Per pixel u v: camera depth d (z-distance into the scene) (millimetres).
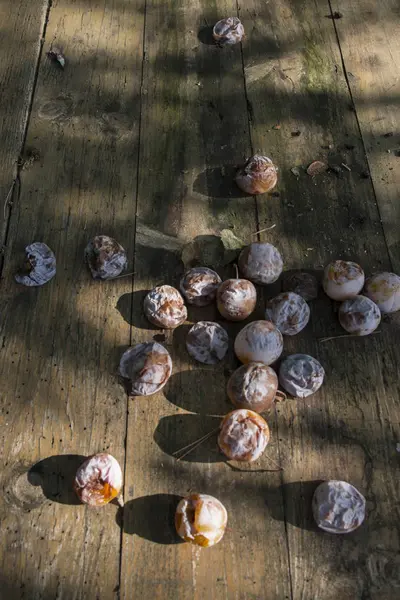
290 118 626
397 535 506
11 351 545
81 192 595
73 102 628
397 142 618
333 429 528
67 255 574
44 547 500
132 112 626
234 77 643
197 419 529
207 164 607
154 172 604
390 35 663
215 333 537
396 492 516
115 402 532
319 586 495
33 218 586
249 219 589
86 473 500
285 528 505
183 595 492
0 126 617
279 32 663
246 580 495
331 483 504
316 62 649
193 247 577
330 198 597
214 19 668
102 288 564
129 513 507
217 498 511
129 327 553
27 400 533
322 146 616
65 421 527
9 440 523
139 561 497
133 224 586
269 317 544
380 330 555
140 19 668
